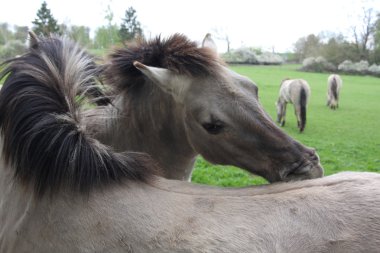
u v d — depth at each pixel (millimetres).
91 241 801
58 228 840
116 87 1323
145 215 798
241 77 1187
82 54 1118
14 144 908
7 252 921
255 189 855
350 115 7562
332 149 4504
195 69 1144
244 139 1088
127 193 853
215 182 3012
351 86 14164
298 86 5969
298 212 743
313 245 694
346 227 703
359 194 754
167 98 1246
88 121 1139
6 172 960
